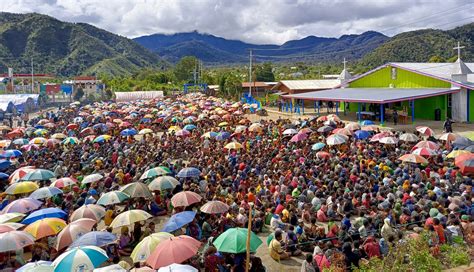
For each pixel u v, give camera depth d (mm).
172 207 17578
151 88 118188
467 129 34812
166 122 45312
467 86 37719
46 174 19656
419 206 14680
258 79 127562
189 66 156750
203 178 20000
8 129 40844
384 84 48312
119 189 18125
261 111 56281
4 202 17500
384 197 16250
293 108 59500
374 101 36625
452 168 20141
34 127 41656
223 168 21656
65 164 24219
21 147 31047
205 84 114625
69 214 15938
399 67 45344
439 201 15023
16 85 104188
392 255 10461
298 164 21172
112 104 69938
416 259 9891
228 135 31297
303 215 15391
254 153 25234
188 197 15312
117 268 9242
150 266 10125
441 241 12391
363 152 23719
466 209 14703
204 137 32688
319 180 18406
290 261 13477
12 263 12102
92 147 30234
